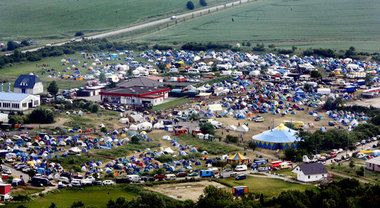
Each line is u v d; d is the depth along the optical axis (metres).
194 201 164.88
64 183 183.62
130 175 190.12
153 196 157.12
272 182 189.88
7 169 189.88
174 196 171.62
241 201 162.88
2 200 159.88
